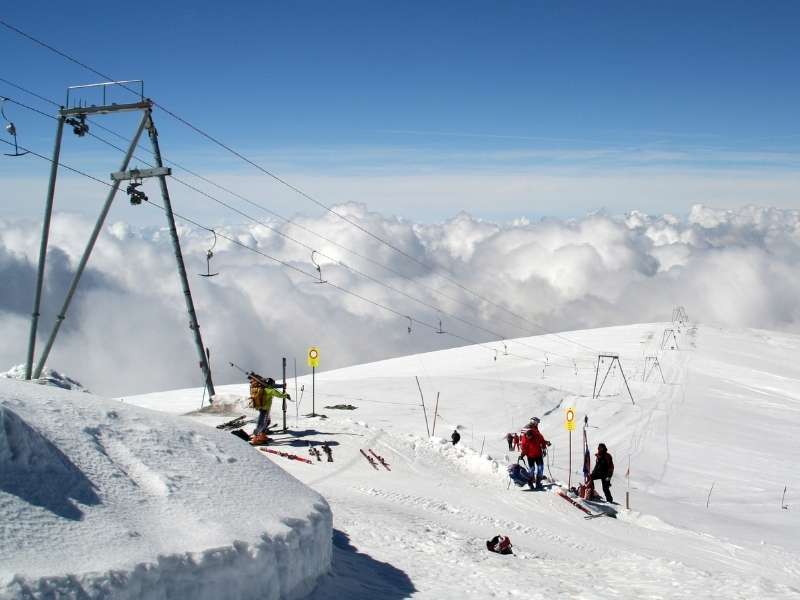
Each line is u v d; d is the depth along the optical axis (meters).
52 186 23.48
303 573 7.12
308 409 41.34
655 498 31.05
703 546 17.56
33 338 23.53
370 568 9.27
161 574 5.18
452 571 9.91
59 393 7.56
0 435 5.46
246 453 8.75
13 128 17.78
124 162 24.97
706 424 55.53
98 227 24.38
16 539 4.79
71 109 23.38
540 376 85.00
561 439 46.09
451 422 44.91
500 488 20.98
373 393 53.53
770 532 26.00
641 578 10.55
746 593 9.46
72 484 5.79
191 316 28.11
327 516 8.28
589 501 21.53
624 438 48.22
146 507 6.12
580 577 10.52
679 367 89.50
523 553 12.40
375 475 18.75
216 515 6.52
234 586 5.78
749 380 82.50
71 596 4.49
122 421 7.56
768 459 45.00
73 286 24.02
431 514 14.90
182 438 8.00
